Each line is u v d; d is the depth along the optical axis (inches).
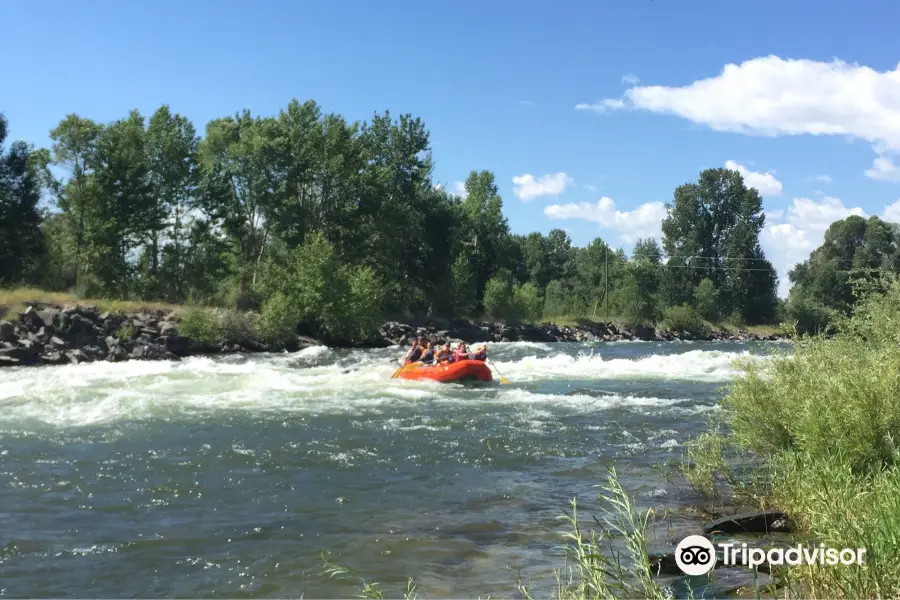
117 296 1608.0
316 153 2108.8
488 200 2859.3
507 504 307.4
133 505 306.3
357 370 952.3
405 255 2443.4
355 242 2139.5
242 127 2108.8
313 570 229.5
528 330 2265.0
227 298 1729.8
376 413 567.5
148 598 209.5
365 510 299.1
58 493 323.6
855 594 155.5
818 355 338.3
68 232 1700.3
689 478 324.5
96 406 576.4
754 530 253.3
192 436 458.9
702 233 3501.5
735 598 180.9
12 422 500.4
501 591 206.1
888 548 168.4
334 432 479.2
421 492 329.1
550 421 531.5
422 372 792.9
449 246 2546.8
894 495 209.0
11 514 292.0
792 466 279.0
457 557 239.5
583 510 295.9
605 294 3139.8
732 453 393.7
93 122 1659.7
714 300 3329.2
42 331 1058.7
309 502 311.3
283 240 1973.4
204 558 242.1
